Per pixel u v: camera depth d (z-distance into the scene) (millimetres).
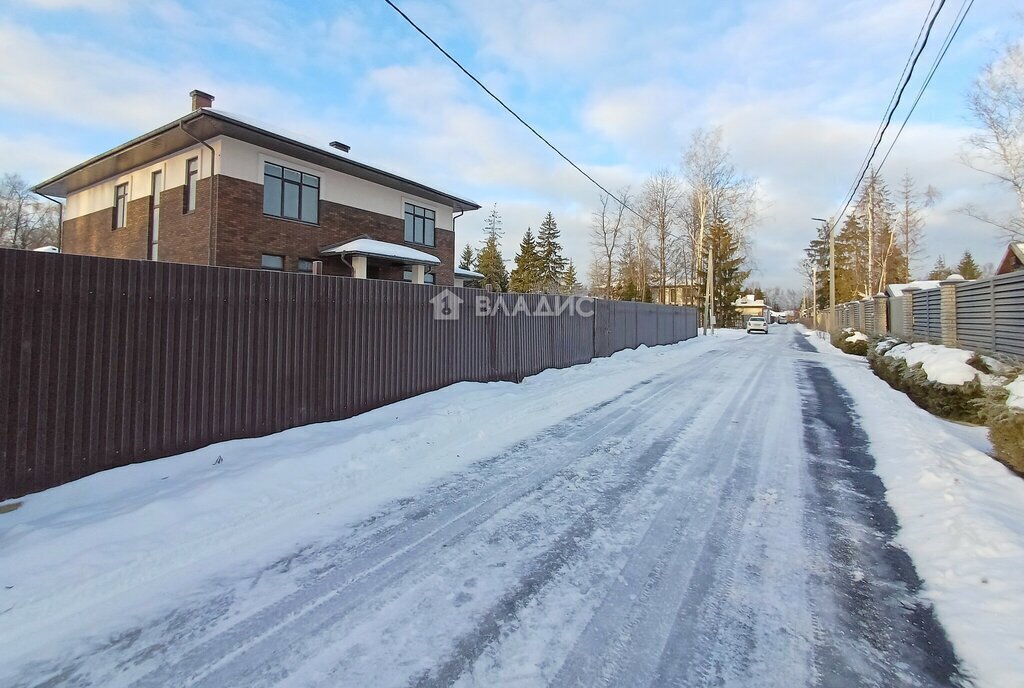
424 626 2541
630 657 2303
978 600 2693
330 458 4922
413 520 3838
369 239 16297
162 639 2457
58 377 3957
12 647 2387
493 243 62969
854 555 3277
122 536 3326
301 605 2738
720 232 49500
